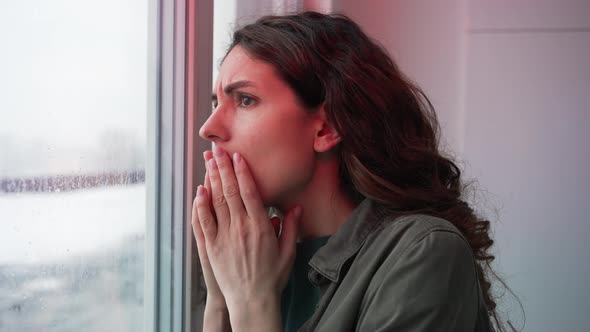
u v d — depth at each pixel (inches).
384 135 30.2
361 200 32.2
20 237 25.0
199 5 36.7
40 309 26.5
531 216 57.9
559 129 56.9
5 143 23.8
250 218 28.8
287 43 28.4
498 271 58.4
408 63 58.4
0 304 24.0
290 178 28.9
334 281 28.6
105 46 30.7
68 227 28.3
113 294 32.5
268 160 28.4
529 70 56.9
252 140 28.3
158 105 36.4
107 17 30.8
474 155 58.2
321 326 27.0
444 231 26.0
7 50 23.6
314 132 29.4
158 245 36.8
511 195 57.9
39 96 25.7
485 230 34.4
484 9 57.1
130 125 33.5
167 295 37.0
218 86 29.8
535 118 57.2
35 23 25.3
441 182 33.4
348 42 30.4
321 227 31.8
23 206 25.1
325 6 52.6
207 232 30.0
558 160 57.1
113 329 32.7
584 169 56.6
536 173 57.5
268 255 29.0
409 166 30.6
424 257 24.9
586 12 55.5
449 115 58.3
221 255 29.5
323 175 30.9
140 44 34.2
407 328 23.9
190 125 36.3
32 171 25.5
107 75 31.0
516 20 56.8
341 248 29.2
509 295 58.5
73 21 27.9
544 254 57.8
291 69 28.0
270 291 28.9
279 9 47.6
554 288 58.0
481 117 57.9
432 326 23.7
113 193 32.1
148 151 35.7
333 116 28.8
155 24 35.8
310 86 28.6
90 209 30.1
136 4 33.6
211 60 38.8
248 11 46.3
